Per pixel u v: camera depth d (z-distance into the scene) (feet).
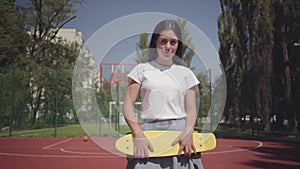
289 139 70.49
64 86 85.46
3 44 117.29
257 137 80.53
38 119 90.27
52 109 89.10
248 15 98.17
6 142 69.46
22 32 122.11
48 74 91.30
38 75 90.84
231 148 53.11
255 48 93.45
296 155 43.09
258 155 43.04
